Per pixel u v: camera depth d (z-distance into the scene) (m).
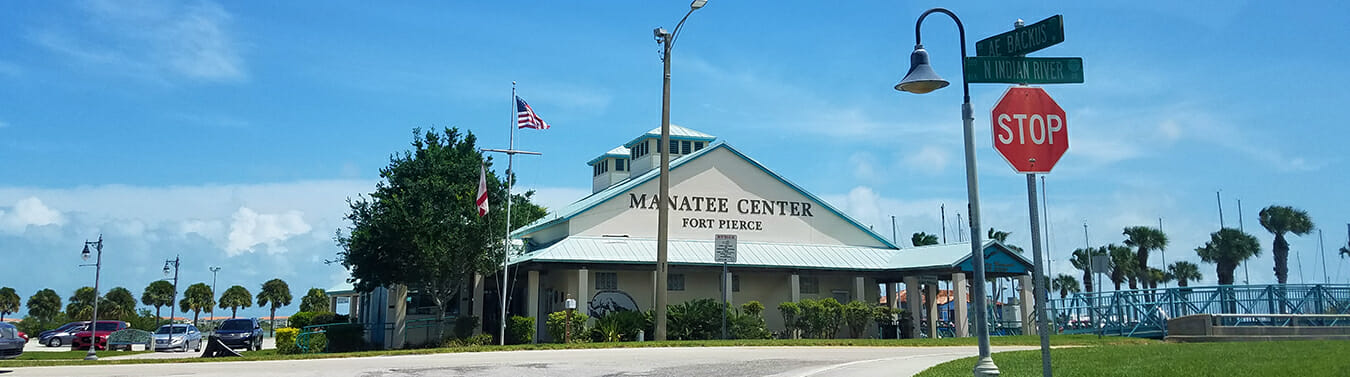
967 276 37.06
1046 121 9.50
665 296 25.81
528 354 21.23
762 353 21.50
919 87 11.41
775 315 36.84
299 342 31.73
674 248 35.25
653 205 36.62
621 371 17.08
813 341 25.23
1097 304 32.09
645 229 36.25
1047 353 8.89
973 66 9.53
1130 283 68.31
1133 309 30.50
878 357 20.25
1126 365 14.76
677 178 37.06
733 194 37.84
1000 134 9.39
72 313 83.44
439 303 33.56
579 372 16.97
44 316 96.69
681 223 36.66
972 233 11.06
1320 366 13.54
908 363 18.17
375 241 31.41
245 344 41.19
